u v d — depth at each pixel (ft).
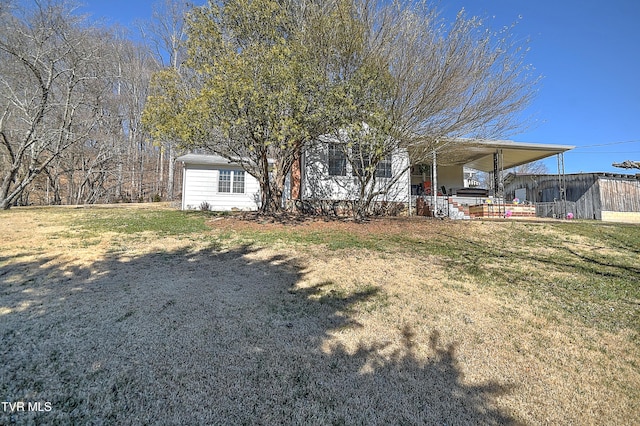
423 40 30.27
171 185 77.56
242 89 22.90
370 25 30.99
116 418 7.07
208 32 26.94
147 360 9.11
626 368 10.00
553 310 13.96
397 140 32.19
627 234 31.17
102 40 57.93
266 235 26.14
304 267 18.42
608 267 20.85
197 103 23.45
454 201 48.42
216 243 23.02
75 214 34.14
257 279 16.12
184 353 9.54
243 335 10.75
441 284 16.61
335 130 29.12
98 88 62.28
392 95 30.42
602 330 12.32
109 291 13.62
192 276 16.07
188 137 23.86
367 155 35.53
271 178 42.65
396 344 10.79
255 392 8.14
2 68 44.32
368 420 7.46
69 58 47.06
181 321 11.37
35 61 42.57
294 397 8.04
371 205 41.47
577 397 8.64
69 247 20.10
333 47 30.25
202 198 47.09
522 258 22.49
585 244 27.20
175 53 65.41
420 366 9.67
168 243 22.40
